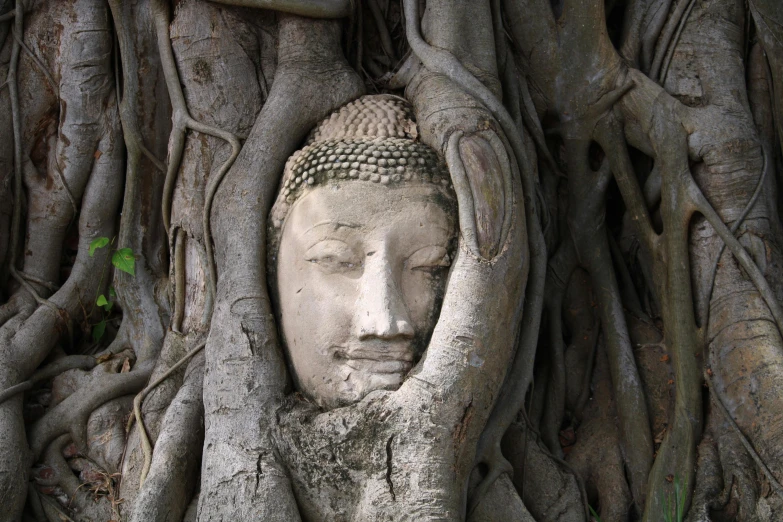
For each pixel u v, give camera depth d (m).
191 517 4.17
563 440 4.86
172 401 4.50
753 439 4.21
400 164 4.11
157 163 5.26
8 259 5.33
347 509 3.88
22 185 5.37
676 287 4.58
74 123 5.28
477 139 4.20
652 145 4.78
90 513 4.55
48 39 5.36
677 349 4.55
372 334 3.91
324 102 4.64
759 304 4.39
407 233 4.05
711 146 4.61
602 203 5.01
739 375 4.32
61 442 4.77
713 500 4.20
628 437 4.61
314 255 4.06
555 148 5.22
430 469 3.77
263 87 4.88
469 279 3.95
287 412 4.00
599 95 4.92
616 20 5.24
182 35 4.86
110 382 4.89
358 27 5.15
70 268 5.50
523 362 4.38
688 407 4.44
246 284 4.20
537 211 4.74
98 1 5.30
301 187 4.19
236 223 4.32
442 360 3.86
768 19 4.77
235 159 4.59
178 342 4.86
